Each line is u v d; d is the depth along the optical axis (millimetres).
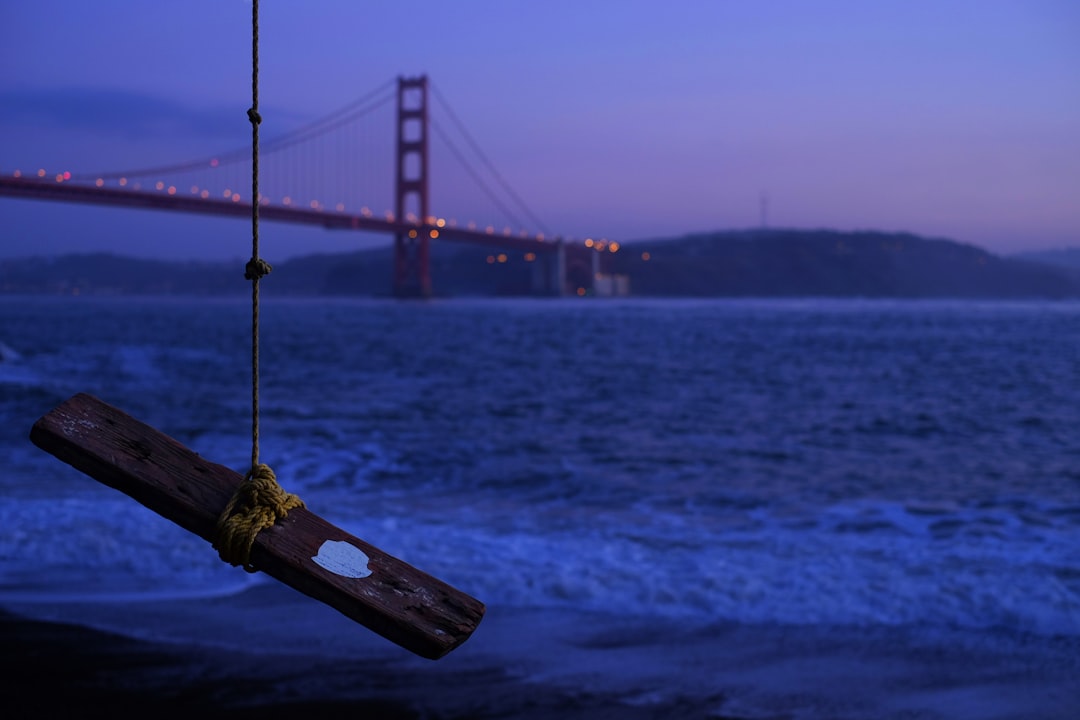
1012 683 4805
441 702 4594
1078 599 5887
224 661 5055
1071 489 10375
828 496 9859
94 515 7738
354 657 5148
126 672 4879
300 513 1361
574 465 11750
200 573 6465
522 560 6797
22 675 4801
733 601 5969
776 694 4703
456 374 28156
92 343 41344
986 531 8047
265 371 28109
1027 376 28062
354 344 44344
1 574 6383
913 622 5648
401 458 11867
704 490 10148
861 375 28484
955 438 15000
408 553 6945
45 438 1305
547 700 4637
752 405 19938
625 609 5883
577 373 28828
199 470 1364
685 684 4824
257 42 1479
